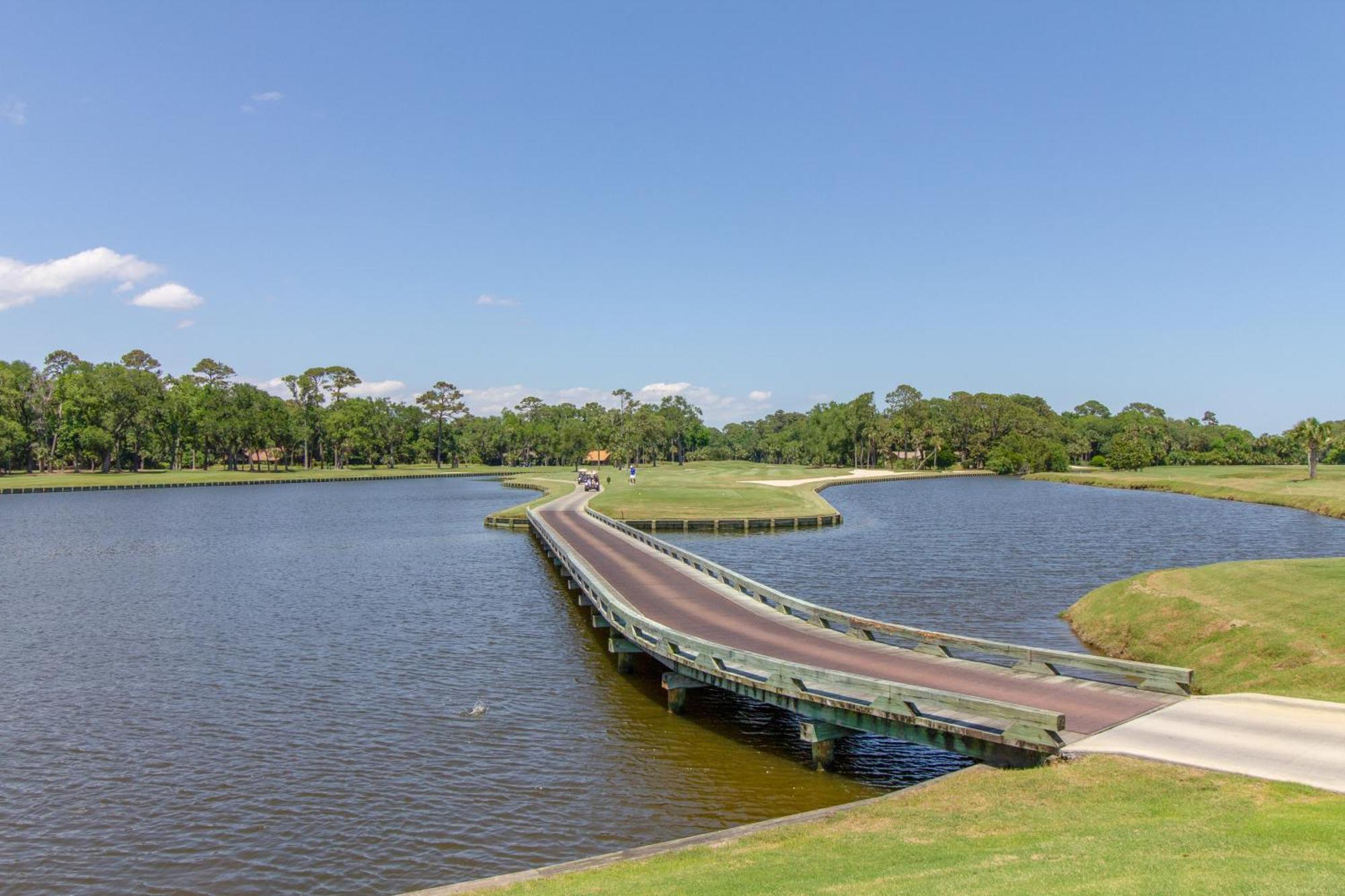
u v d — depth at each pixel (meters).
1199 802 12.42
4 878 14.85
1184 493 112.88
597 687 25.78
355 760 19.94
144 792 18.23
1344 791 12.39
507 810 17.23
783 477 145.75
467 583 44.75
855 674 20.09
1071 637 31.34
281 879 14.76
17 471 158.12
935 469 192.38
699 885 11.41
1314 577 28.48
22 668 27.80
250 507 100.00
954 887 10.09
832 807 16.03
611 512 74.50
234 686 25.70
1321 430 108.81
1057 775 14.12
